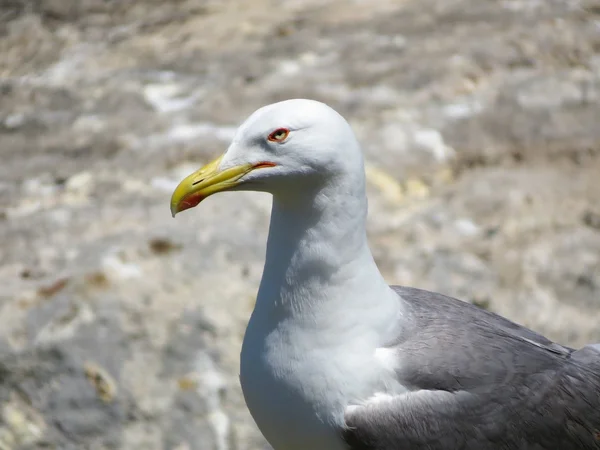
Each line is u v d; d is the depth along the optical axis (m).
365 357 7.10
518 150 13.88
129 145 13.80
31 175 13.43
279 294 7.20
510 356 7.41
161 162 13.43
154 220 12.23
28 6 17.55
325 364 7.07
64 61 16.17
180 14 17.55
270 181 7.06
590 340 11.28
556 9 16.95
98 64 16.05
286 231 7.18
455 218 12.58
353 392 7.05
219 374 10.72
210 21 17.20
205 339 10.84
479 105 14.47
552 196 13.02
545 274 11.80
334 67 15.24
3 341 10.80
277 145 6.98
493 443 7.18
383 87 14.71
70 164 13.59
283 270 7.18
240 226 12.08
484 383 7.24
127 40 16.70
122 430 10.60
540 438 7.30
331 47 15.87
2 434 10.64
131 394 10.66
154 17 17.45
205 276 11.30
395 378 7.12
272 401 7.25
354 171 7.05
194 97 14.73
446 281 11.59
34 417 10.66
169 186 12.96
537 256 11.99
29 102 15.12
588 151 13.89
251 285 11.24
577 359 7.75
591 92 14.86
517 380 7.32
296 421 7.21
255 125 7.05
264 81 14.98
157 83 15.20
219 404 10.65
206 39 16.55
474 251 12.07
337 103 14.34
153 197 12.74
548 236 12.33
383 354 7.16
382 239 12.20
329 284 7.09
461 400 7.16
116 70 15.79
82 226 12.24
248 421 10.60
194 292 11.15
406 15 16.95
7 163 13.73
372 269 7.26
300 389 7.12
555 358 7.61
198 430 10.56
